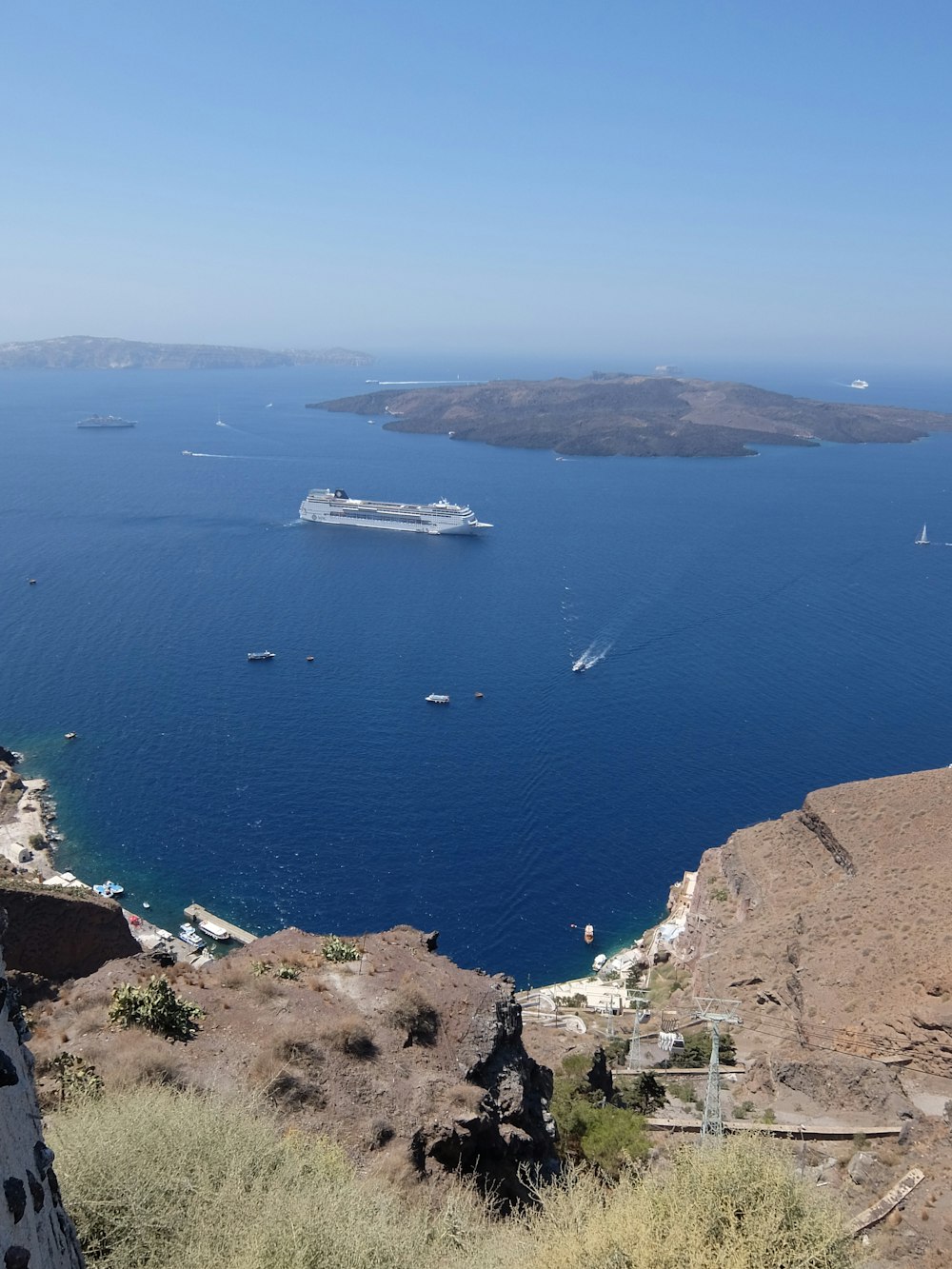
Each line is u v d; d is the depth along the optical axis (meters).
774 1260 15.33
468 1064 23.95
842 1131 39.66
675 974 75.38
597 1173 27.22
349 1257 14.37
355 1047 22.83
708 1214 16.05
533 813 109.81
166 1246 13.88
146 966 25.95
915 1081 45.78
